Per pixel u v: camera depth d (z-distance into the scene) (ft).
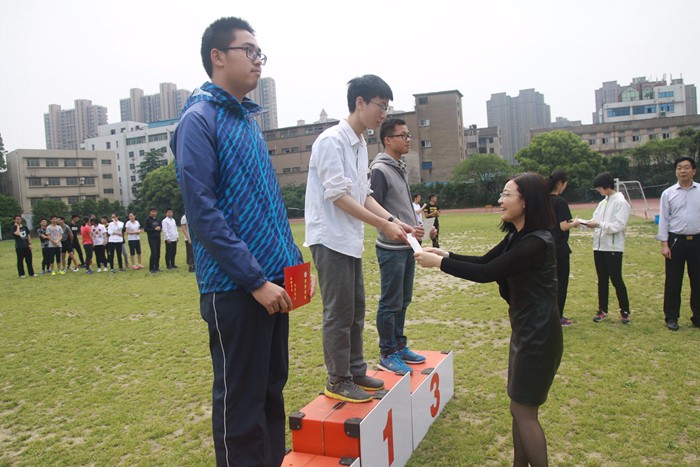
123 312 27.17
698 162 138.31
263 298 6.21
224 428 6.60
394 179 12.33
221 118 6.76
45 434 12.42
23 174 210.18
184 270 44.98
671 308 18.42
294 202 166.20
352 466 8.15
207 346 19.62
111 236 47.29
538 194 8.55
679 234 18.07
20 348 20.70
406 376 10.33
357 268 10.00
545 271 8.34
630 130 211.41
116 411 13.50
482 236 59.21
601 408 11.95
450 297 26.66
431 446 10.69
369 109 9.64
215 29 7.02
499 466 9.73
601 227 19.48
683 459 9.71
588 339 17.54
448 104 193.47
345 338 9.53
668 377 13.67
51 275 46.80
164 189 171.83
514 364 8.63
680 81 341.82
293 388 14.53
